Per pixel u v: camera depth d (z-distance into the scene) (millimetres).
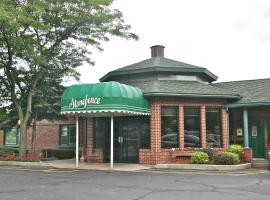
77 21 22641
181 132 22094
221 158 20156
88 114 21500
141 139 22406
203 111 22719
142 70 24344
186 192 12477
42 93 26844
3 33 21625
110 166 20844
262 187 13578
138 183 14562
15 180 15461
